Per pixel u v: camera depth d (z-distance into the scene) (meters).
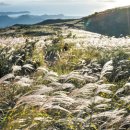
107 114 4.57
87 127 4.79
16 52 12.69
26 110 5.10
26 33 64.50
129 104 6.04
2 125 4.66
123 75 9.63
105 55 12.91
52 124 4.71
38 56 12.94
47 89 4.67
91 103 4.96
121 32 127.38
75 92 5.12
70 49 15.59
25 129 4.27
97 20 136.75
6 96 6.36
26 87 6.61
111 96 7.26
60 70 10.36
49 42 17.19
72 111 4.96
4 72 10.16
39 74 8.12
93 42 18.84
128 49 13.84
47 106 4.53
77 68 10.76
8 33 68.56
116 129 4.57
